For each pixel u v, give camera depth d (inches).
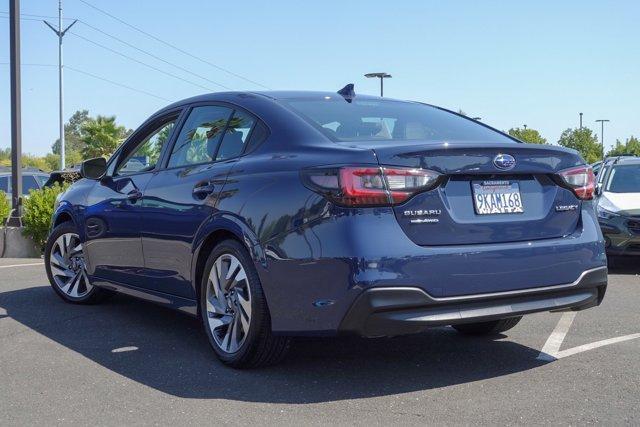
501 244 157.8
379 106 197.3
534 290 159.6
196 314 188.9
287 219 156.6
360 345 199.9
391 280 145.0
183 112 212.4
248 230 165.0
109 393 158.6
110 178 233.8
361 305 144.7
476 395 156.3
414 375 171.5
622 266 376.2
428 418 142.1
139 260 211.9
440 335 212.1
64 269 260.2
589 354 189.3
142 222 207.9
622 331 216.5
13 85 461.4
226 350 176.1
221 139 190.7
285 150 168.2
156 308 249.4
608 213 351.6
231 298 174.7
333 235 147.9
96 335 210.8
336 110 185.8
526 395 156.0
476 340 206.2
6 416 145.0
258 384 164.4
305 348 196.1
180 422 140.9
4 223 458.0
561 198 169.0
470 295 152.3
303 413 145.4
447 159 154.2
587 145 2945.4
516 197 163.5
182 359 185.0
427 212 151.4
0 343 202.1
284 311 157.4
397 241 147.3
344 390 160.1
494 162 158.7
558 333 214.1
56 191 433.7
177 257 193.2
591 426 137.2
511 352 192.5
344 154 153.1
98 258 235.1
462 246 153.5
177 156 205.2
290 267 154.9
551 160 167.8
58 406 150.6
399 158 150.4
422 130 185.0
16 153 462.9
